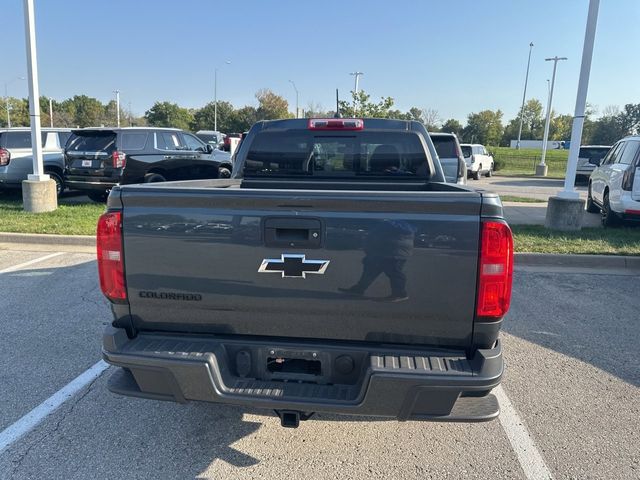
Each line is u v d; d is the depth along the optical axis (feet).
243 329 8.64
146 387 8.54
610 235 30.07
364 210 7.93
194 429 10.75
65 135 44.32
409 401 7.78
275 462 9.68
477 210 7.79
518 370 13.66
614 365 14.02
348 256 8.01
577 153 30.86
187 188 8.35
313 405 7.93
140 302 8.75
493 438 10.55
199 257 8.38
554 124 340.80
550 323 17.12
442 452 10.05
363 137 14.32
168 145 39.40
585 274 23.57
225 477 9.23
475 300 7.91
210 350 8.41
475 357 7.99
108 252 8.66
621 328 16.76
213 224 8.26
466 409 8.08
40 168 34.83
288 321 8.45
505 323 17.07
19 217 32.81
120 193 8.53
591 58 29.68
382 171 14.51
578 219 31.27
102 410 11.42
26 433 10.49
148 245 8.52
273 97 240.12
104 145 36.58
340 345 8.41
